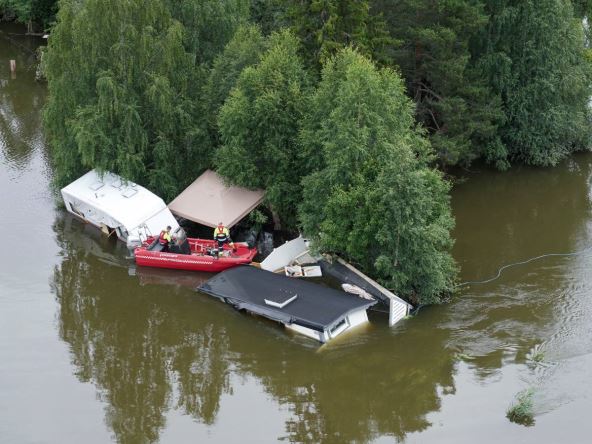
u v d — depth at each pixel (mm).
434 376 34438
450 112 51094
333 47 45719
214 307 39906
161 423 31969
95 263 43844
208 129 47281
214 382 34531
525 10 52625
